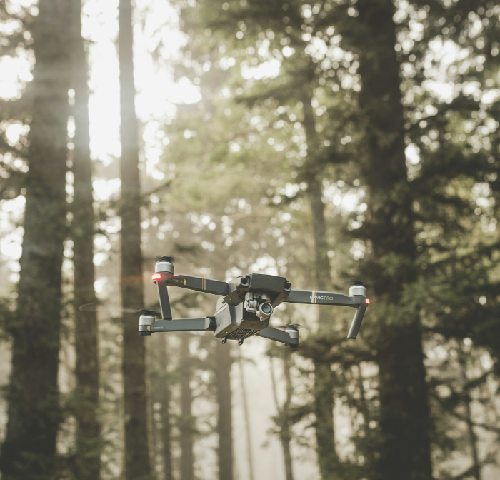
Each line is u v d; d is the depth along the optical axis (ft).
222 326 10.92
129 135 41.70
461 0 34.45
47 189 34.76
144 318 11.33
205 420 95.91
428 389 31.17
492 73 37.19
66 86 36.86
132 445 38.37
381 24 35.55
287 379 47.57
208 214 71.20
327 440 40.52
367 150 34.45
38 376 32.37
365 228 32.22
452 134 36.70
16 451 31.14
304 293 10.64
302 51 37.11
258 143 54.60
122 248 39.73
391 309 28.27
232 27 38.09
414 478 28.66
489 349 28.60
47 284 33.60
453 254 31.78
